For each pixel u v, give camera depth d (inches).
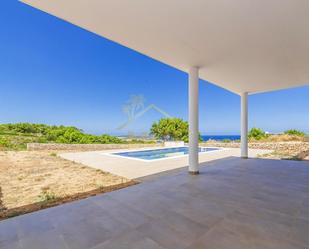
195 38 135.6
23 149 454.9
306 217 92.0
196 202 112.7
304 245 68.3
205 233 77.1
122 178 183.9
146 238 73.7
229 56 168.1
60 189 152.5
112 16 109.1
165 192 132.3
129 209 102.7
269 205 107.7
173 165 252.2
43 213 98.3
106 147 537.3
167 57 172.6
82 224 85.9
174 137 820.0
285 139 537.0
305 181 161.5
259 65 189.2
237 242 70.4
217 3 96.7
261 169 214.7
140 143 646.5
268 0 93.7
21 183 172.1
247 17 108.9
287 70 203.9
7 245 69.5
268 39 135.6
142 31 126.6
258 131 631.2
